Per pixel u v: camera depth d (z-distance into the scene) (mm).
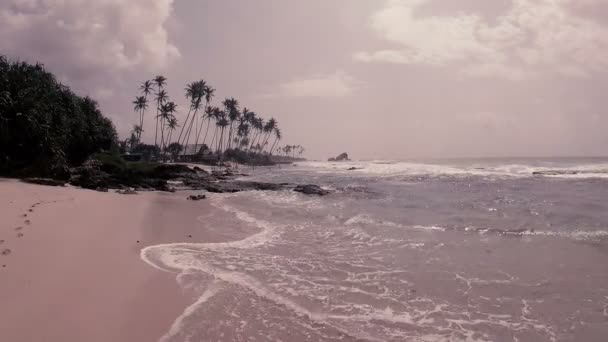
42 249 8734
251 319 6062
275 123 119688
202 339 5352
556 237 11555
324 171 61625
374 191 25891
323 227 14086
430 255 9992
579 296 7062
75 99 38938
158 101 75750
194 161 87812
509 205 17516
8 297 6152
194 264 8930
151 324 5750
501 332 5773
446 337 5629
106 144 42250
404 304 6816
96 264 8195
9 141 26922
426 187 27188
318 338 5508
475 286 7672
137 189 29094
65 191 20156
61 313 5836
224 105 95500
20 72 33281
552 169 42125
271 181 40250
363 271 8688
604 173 34625
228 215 16828
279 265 9117
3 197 15805
